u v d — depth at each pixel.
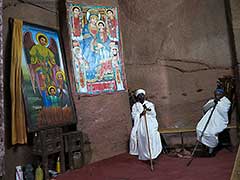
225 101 6.88
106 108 7.32
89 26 7.45
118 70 7.79
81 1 7.36
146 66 8.41
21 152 5.73
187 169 5.61
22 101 5.60
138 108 6.96
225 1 7.82
